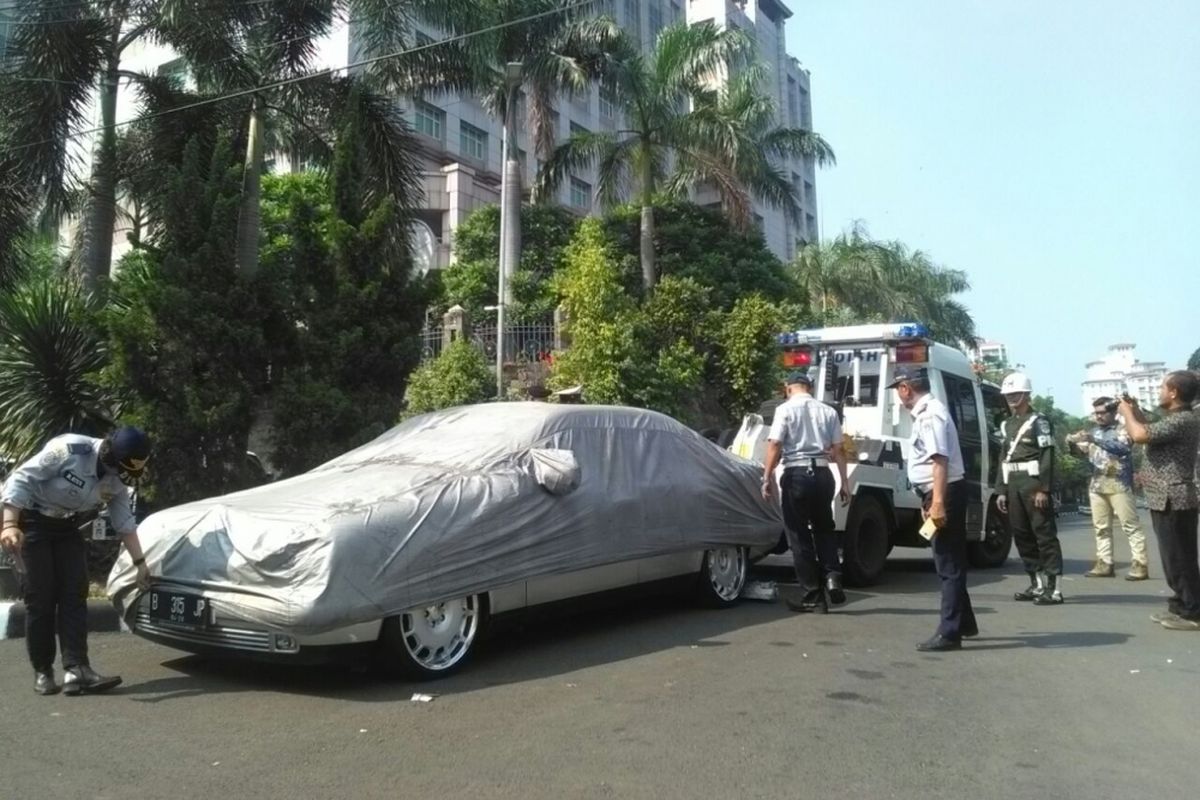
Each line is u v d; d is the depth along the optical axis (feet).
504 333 61.46
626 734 15.76
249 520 18.28
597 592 22.90
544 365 63.00
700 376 59.72
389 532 18.22
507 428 22.68
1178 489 23.98
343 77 50.75
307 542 17.42
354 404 33.06
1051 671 19.90
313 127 50.21
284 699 17.83
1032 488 28.48
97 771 14.07
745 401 62.64
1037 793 13.33
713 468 26.78
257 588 17.51
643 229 77.71
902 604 27.99
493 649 21.90
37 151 42.60
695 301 64.59
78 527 18.66
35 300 32.22
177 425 30.86
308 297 34.60
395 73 55.72
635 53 79.36
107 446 18.29
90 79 44.62
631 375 53.31
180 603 18.51
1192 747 15.24
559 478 21.17
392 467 21.24
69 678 18.08
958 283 148.77
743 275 81.61
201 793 13.21
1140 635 23.50
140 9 46.09
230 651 18.10
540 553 20.93
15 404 32.04
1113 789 13.48
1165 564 24.49
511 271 76.38
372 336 34.53
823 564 26.86
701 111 76.89
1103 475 35.19
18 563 18.31
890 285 126.62
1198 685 18.83
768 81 83.56
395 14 52.03
